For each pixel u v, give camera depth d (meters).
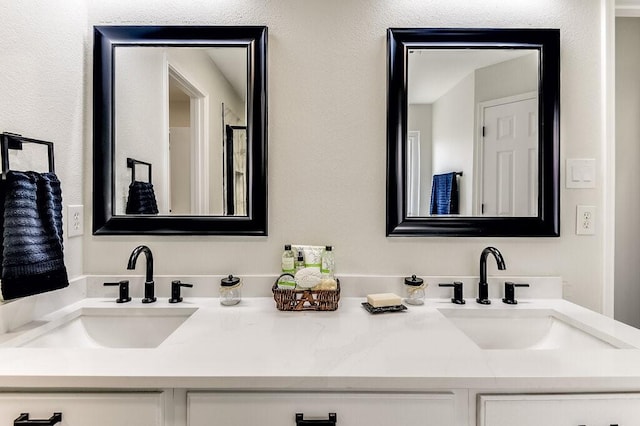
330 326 1.11
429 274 1.46
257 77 1.42
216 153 1.43
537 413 0.81
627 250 2.02
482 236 1.43
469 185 1.44
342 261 1.46
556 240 1.45
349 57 1.45
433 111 1.44
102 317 1.30
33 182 1.06
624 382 0.80
